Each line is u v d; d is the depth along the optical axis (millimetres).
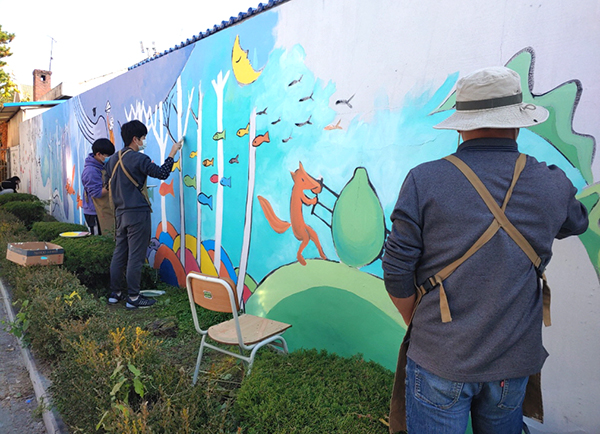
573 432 2047
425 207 1383
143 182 4547
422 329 1433
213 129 4289
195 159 4613
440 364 1360
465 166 1375
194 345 3596
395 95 2664
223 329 2818
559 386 2092
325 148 3123
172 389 2334
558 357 2090
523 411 1637
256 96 3727
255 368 2479
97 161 5641
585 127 1947
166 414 2021
